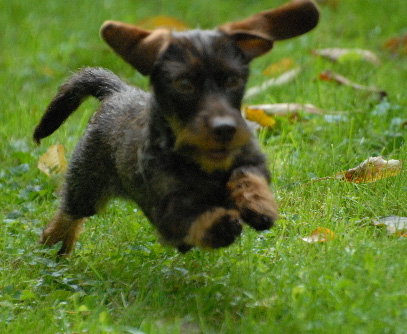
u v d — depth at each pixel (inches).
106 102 394.3
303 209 404.5
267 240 377.1
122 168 357.4
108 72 420.5
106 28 314.7
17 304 341.1
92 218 439.5
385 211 393.7
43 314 330.0
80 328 309.1
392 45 690.8
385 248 336.8
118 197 389.7
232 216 301.7
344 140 481.7
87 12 804.6
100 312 321.1
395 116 518.6
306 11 325.7
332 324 281.3
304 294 305.6
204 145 304.2
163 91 319.0
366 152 470.0
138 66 314.2
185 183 321.7
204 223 303.4
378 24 753.6
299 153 471.8
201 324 301.7
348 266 323.3
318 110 534.3
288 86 606.2
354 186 419.5
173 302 331.0
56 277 372.2
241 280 334.6
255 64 672.4
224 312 315.3
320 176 446.9
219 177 325.7
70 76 432.1
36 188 478.3
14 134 547.5
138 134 346.3
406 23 747.4
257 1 852.6
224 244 302.7
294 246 361.4
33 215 451.2
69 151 511.2
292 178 447.5
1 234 416.8
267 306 308.5
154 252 381.7
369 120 512.4
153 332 296.0
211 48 314.8
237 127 305.3
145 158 328.8
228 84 316.5
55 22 780.0
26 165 501.7
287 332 288.0
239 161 328.2
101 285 354.6
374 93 559.8
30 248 400.8
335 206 402.6
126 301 340.2
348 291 301.9
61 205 413.7
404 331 275.3
